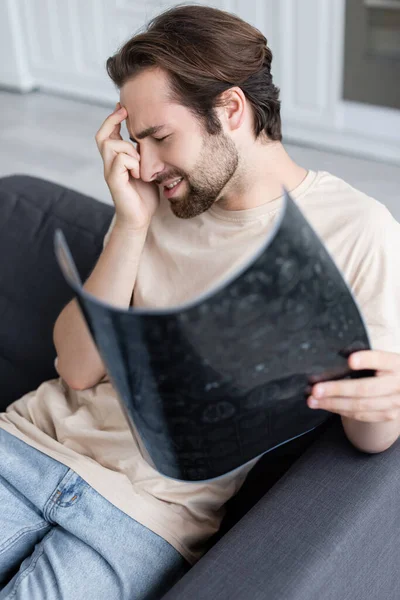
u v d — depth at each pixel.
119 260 1.29
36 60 4.40
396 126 3.35
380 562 1.09
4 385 1.63
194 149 1.19
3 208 1.74
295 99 3.57
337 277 0.84
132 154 1.26
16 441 1.34
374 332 1.12
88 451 1.32
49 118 4.17
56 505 1.24
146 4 3.72
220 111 1.18
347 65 3.33
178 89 1.15
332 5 3.20
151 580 1.20
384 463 1.12
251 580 0.99
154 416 0.91
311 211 1.21
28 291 1.64
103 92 4.26
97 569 1.18
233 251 1.25
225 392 0.88
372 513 1.06
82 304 0.79
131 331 0.78
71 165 3.66
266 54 1.22
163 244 1.33
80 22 4.07
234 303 0.78
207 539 1.28
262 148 1.23
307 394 0.96
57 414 1.37
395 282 1.14
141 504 1.22
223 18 1.19
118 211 1.28
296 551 1.02
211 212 1.29
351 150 3.56
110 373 0.88
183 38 1.15
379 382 0.97
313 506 1.07
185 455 0.97
